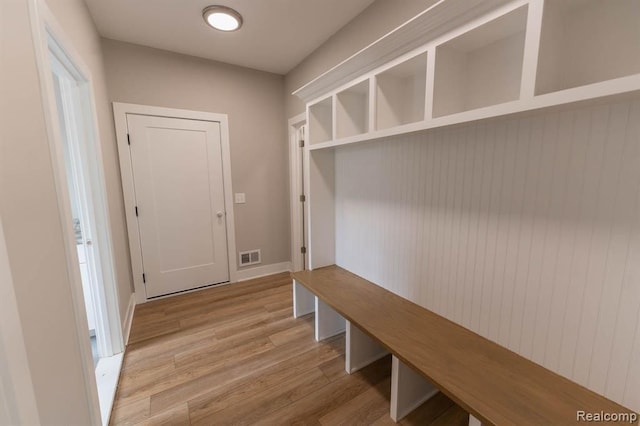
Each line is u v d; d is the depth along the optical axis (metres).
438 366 1.22
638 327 0.95
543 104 0.90
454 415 1.46
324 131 2.37
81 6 1.74
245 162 3.30
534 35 0.91
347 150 2.28
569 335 1.12
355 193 2.25
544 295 1.18
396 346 1.36
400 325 1.55
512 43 1.17
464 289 1.51
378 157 1.99
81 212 1.81
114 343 1.95
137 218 2.76
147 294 2.88
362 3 2.00
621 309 0.98
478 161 1.38
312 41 2.57
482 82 1.30
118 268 2.19
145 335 2.24
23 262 0.73
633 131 0.91
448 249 1.57
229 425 1.42
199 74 2.91
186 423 1.43
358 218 2.25
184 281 3.07
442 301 1.64
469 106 1.36
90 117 1.76
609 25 0.93
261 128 3.35
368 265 2.20
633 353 0.97
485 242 1.38
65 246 1.01
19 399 0.60
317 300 2.11
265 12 2.11
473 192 1.41
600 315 1.03
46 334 0.82
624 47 0.91
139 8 2.04
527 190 1.20
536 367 1.21
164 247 2.92
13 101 0.75
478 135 1.36
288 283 3.32
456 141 1.47
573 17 1.00
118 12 2.08
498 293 1.35
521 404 1.02
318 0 1.97
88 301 2.14
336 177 2.45
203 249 3.14
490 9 1.04
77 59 1.52
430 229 1.66
